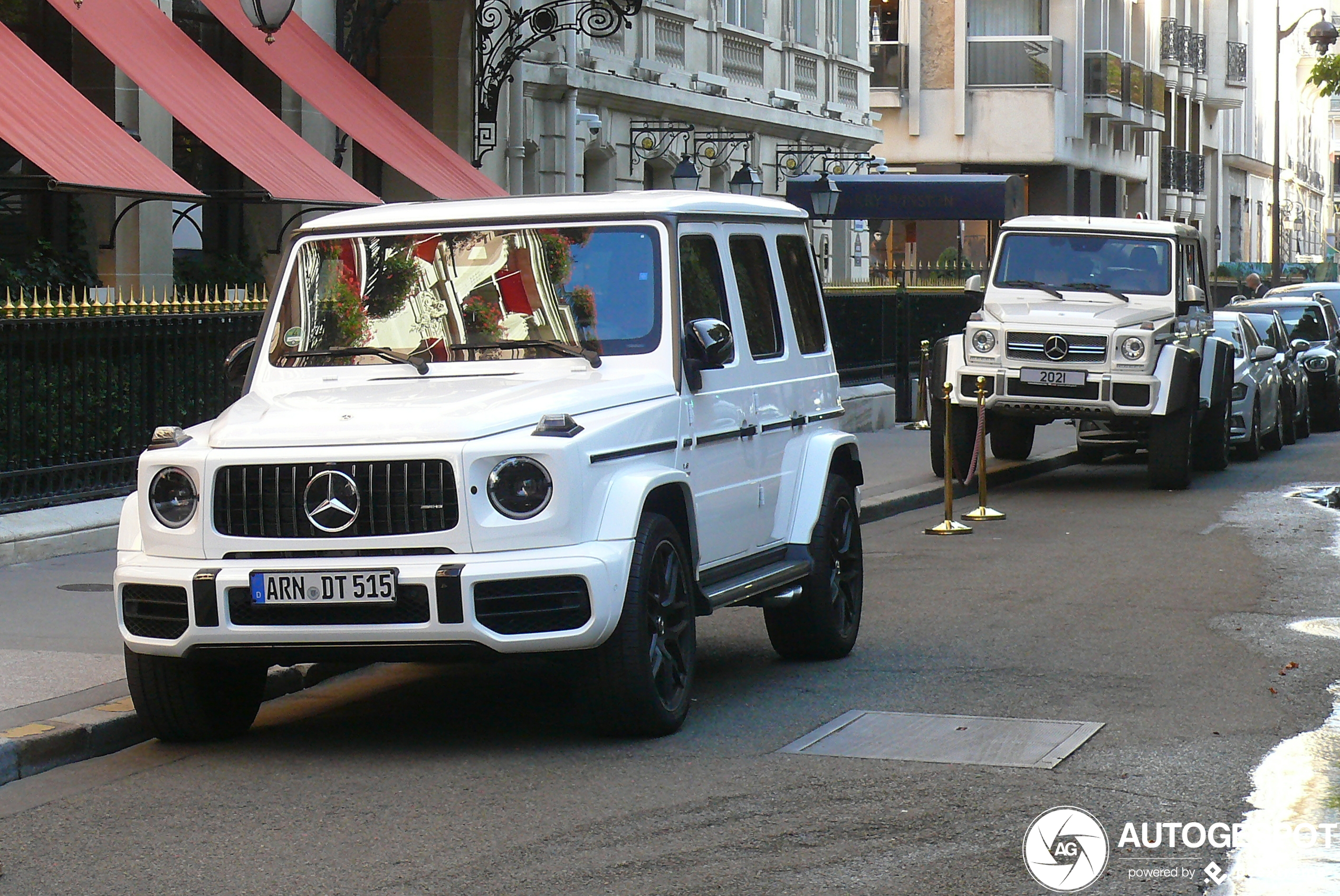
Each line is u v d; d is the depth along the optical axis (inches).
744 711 317.7
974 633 398.9
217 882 223.5
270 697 342.6
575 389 295.0
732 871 222.4
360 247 330.6
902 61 1855.3
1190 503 692.7
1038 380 723.4
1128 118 2033.7
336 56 780.6
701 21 1131.9
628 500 284.0
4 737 280.7
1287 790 257.8
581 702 326.3
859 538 381.4
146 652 286.2
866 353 1024.2
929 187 1072.8
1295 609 428.8
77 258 676.1
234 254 763.4
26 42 666.2
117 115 680.4
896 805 251.8
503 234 325.4
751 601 337.7
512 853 231.6
